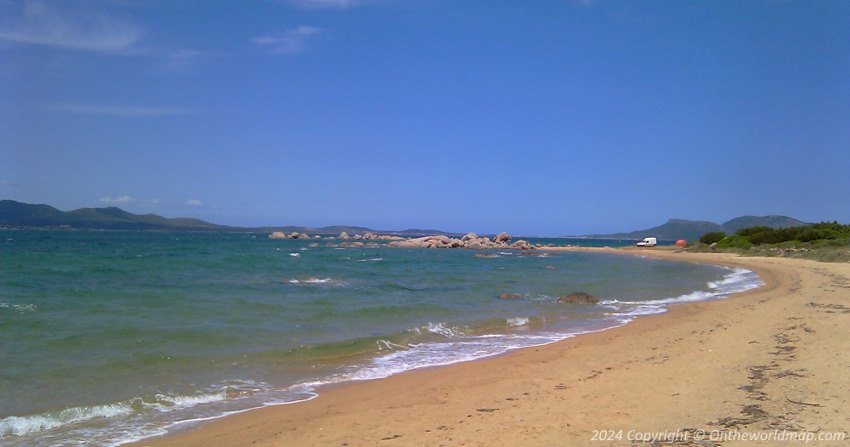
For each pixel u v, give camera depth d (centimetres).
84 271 3294
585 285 3225
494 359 1314
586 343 1486
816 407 791
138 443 780
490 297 2525
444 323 1773
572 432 749
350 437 780
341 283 3083
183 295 2245
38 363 1131
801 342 1269
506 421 816
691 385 958
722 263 5694
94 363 1149
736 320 1733
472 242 9531
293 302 2131
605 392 949
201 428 841
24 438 790
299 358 1291
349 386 1088
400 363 1285
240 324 1638
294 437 789
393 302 2247
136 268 3625
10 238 9206
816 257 5344
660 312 2139
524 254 7788
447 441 740
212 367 1177
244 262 4531
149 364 1165
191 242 9556
